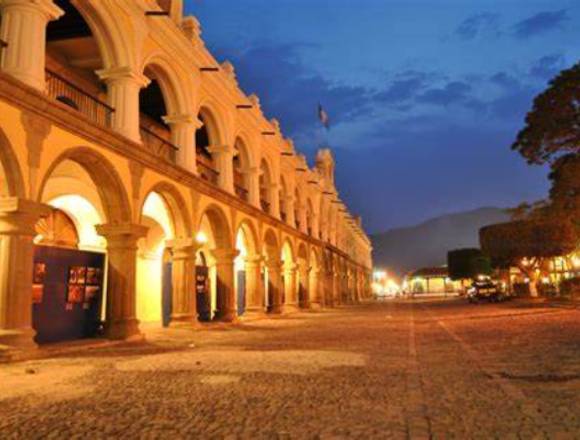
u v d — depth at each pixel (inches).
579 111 1012.5
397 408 231.0
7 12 466.9
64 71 724.0
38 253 557.6
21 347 427.2
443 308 1373.0
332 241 2064.5
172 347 528.4
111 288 600.4
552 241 1416.1
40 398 263.1
